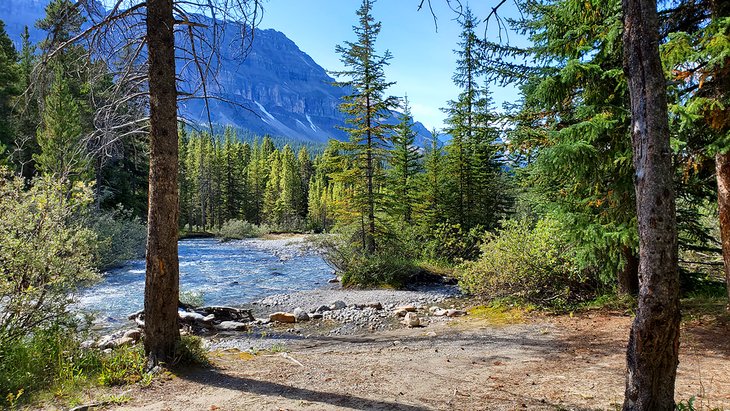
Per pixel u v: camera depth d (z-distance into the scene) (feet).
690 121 18.94
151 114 18.48
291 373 18.84
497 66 36.24
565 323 27.84
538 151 27.48
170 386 16.55
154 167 18.51
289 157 250.98
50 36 19.26
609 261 27.78
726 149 19.12
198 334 32.22
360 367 20.08
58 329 20.16
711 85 20.16
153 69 18.26
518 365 19.85
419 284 56.70
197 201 204.03
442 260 66.64
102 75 19.99
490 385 16.85
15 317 19.25
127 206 104.63
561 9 26.14
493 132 35.73
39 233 20.13
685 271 31.32
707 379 15.87
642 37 10.32
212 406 14.47
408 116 83.10
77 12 18.62
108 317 36.99
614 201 24.63
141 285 53.21
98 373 17.70
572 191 27.55
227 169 209.46
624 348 21.24
